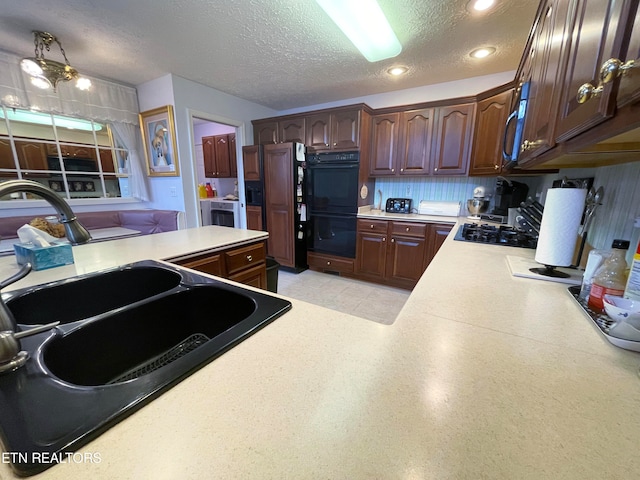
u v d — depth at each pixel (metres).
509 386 0.46
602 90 0.51
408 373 0.49
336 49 2.28
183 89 2.99
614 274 0.73
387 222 3.07
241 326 0.64
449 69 2.66
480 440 0.36
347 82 3.04
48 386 0.44
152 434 0.36
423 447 0.35
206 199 4.61
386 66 2.59
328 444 0.35
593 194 1.11
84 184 3.13
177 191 3.21
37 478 0.31
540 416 0.40
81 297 1.00
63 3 1.72
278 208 3.56
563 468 0.33
